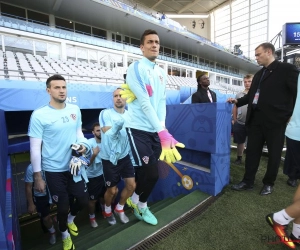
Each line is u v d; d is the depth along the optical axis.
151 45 1.27
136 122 1.42
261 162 3.05
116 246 1.34
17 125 4.27
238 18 20.95
